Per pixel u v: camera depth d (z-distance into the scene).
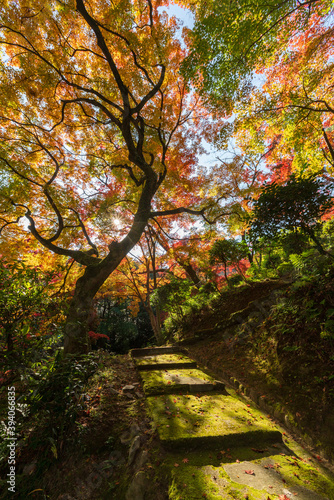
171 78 7.03
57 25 5.57
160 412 2.71
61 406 2.24
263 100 6.43
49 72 5.68
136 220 5.67
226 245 6.38
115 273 10.48
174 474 1.86
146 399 3.07
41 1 5.12
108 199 7.98
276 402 2.87
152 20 5.86
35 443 2.26
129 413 2.79
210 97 5.03
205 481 1.79
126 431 2.51
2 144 6.20
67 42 5.88
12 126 6.45
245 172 9.25
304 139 7.05
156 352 5.34
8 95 5.87
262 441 2.33
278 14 3.82
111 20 5.34
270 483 1.79
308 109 6.28
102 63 6.44
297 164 7.59
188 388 3.38
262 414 2.82
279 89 6.51
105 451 2.35
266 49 4.59
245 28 3.85
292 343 3.31
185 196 9.02
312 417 2.44
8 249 6.52
